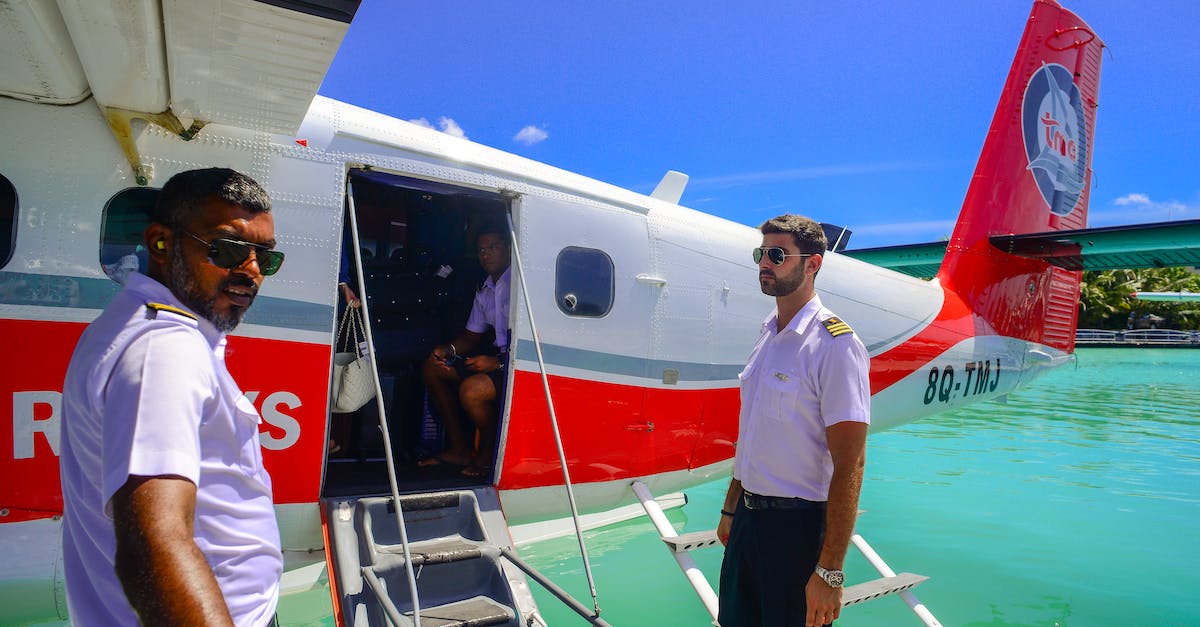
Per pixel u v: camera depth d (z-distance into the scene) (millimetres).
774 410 2189
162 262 1193
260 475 1230
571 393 3283
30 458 2223
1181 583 4633
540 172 3309
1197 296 28688
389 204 3635
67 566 1108
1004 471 7969
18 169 2195
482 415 3221
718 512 6293
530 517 3359
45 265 2221
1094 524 5930
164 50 1801
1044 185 6414
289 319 2549
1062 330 6637
